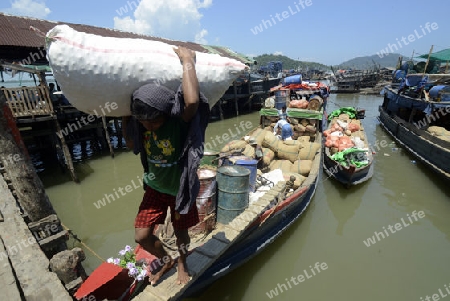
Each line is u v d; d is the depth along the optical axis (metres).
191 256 3.06
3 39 10.77
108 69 1.62
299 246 5.46
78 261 2.77
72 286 2.66
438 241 5.57
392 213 6.61
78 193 7.93
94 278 2.54
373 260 5.07
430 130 9.59
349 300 4.22
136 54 1.70
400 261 5.02
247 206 4.64
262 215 4.46
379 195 7.45
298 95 12.60
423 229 5.98
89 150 12.13
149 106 1.67
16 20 12.16
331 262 5.02
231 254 4.14
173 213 2.25
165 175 2.05
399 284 4.50
